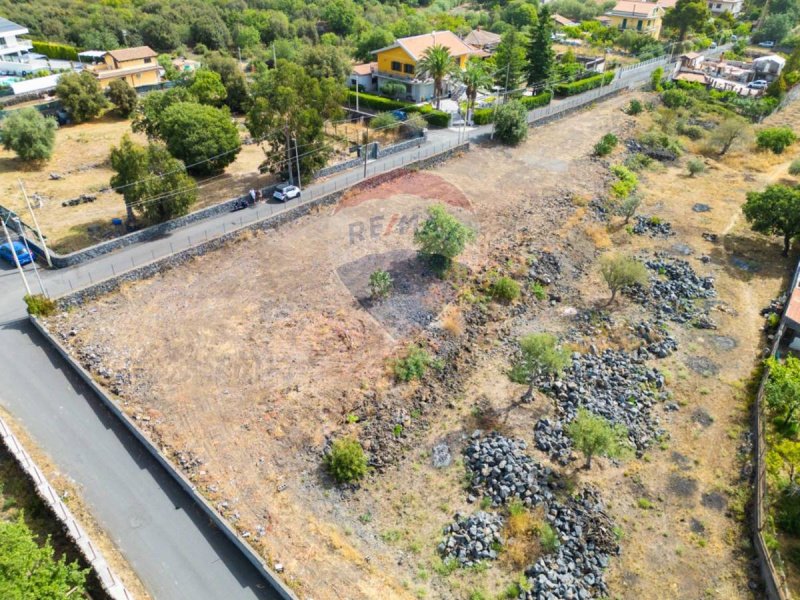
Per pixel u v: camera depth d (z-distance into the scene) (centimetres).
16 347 3944
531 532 2909
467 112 8200
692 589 2733
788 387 3494
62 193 6153
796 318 4284
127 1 14275
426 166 6931
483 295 4738
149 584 2594
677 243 5734
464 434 3506
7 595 1950
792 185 6881
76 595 2334
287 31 12862
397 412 3609
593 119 8812
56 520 2781
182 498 2997
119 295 4459
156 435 3303
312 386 3716
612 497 3164
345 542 2847
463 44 9625
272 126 5722
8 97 8956
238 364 3853
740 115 9131
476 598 2614
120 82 8400
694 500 3173
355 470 3150
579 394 3800
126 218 5619
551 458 3353
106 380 3662
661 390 3934
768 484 3222
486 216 5888
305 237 5369
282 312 4356
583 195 6438
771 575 2711
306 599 2550
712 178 7156
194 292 4547
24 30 11456
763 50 13738
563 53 12169
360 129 8112
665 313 4716
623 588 2723
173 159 5366
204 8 13312
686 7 12850
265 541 2792
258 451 3272
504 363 4106
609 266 4841
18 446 3119
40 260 4822
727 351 4316
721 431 3625
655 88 10169
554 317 4631
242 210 5728
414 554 2822
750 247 5669
